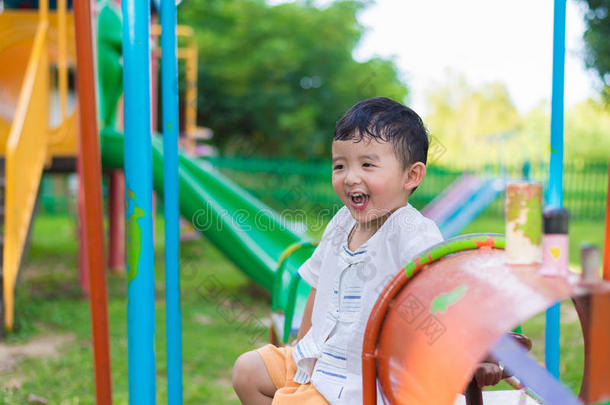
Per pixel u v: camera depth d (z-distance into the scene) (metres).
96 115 1.81
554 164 1.99
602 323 1.25
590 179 14.30
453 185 12.24
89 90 1.79
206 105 16.11
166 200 1.90
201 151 11.66
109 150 5.95
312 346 1.73
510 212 1.27
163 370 3.98
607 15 12.52
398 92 17.12
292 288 2.42
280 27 16.30
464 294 1.24
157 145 5.35
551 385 1.13
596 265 1.18
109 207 7.49
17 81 6.56
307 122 15.78
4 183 5.66
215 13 16.59
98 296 1.85
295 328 2.47
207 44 15.80
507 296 1.17
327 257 1.83
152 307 1.80
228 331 4.98
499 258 1.32
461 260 1.36
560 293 1.14
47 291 6.33
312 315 1.83
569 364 3.84
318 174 13.99
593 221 13.09
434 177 14.81
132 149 1.78
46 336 4.78
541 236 1.26
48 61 6.12
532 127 24.42
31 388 3.56
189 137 9.24
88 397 3.42
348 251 1.75
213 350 4.44
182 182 4.91
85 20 1.77
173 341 1.91
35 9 7.14
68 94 7.00
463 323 1.19
